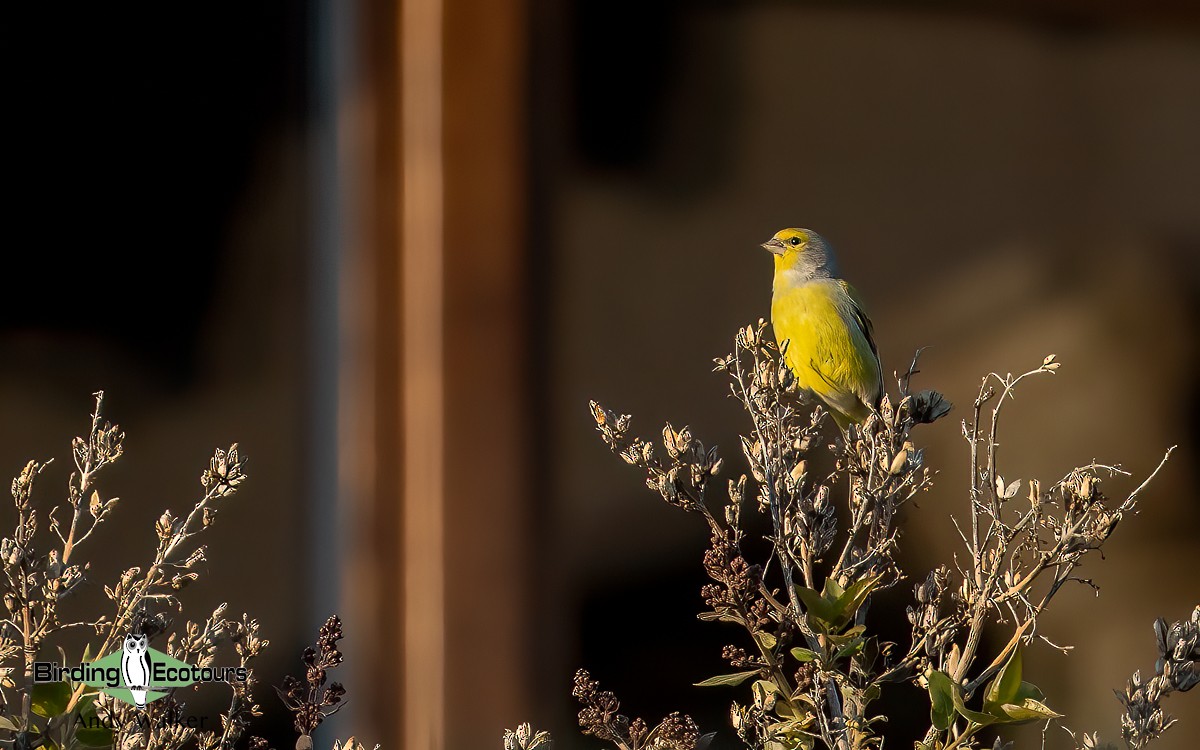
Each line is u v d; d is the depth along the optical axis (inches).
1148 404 264.4
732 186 262.7
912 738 257.1
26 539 243.3
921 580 260.8
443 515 256.8
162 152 260.4
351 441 257.1
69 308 259.8
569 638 258.1
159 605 251.3
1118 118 265.1
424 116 257.4
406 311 257.1
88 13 260.2
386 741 256.4
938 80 264.4
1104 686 261.4
